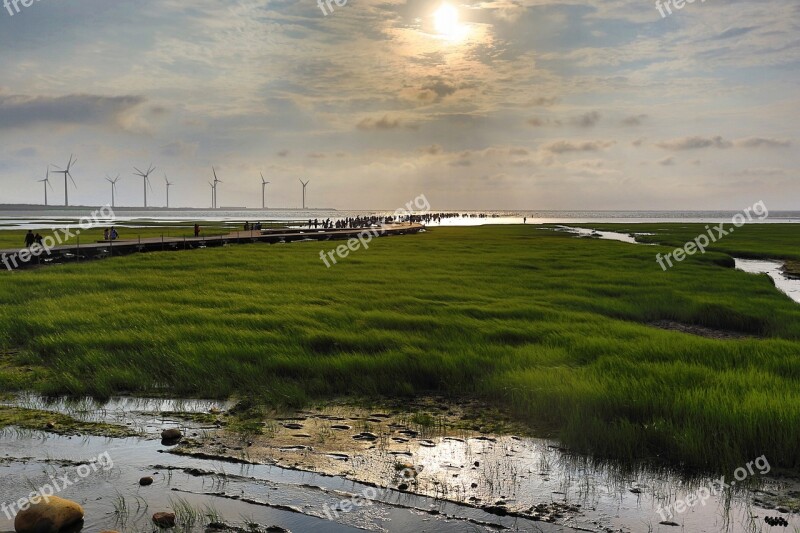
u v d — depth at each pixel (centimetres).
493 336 1717
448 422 1093
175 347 1518
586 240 7594
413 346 1557
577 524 732
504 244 6681
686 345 1577
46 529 680
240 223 14375
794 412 971
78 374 1346
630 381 1191
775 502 792
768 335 2105
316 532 702
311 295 2511
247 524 713
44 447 962
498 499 794
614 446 941
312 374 1341
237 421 1092
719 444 916
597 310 2359
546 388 1170
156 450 953
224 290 2634
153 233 8081
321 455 935
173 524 712
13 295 2414
